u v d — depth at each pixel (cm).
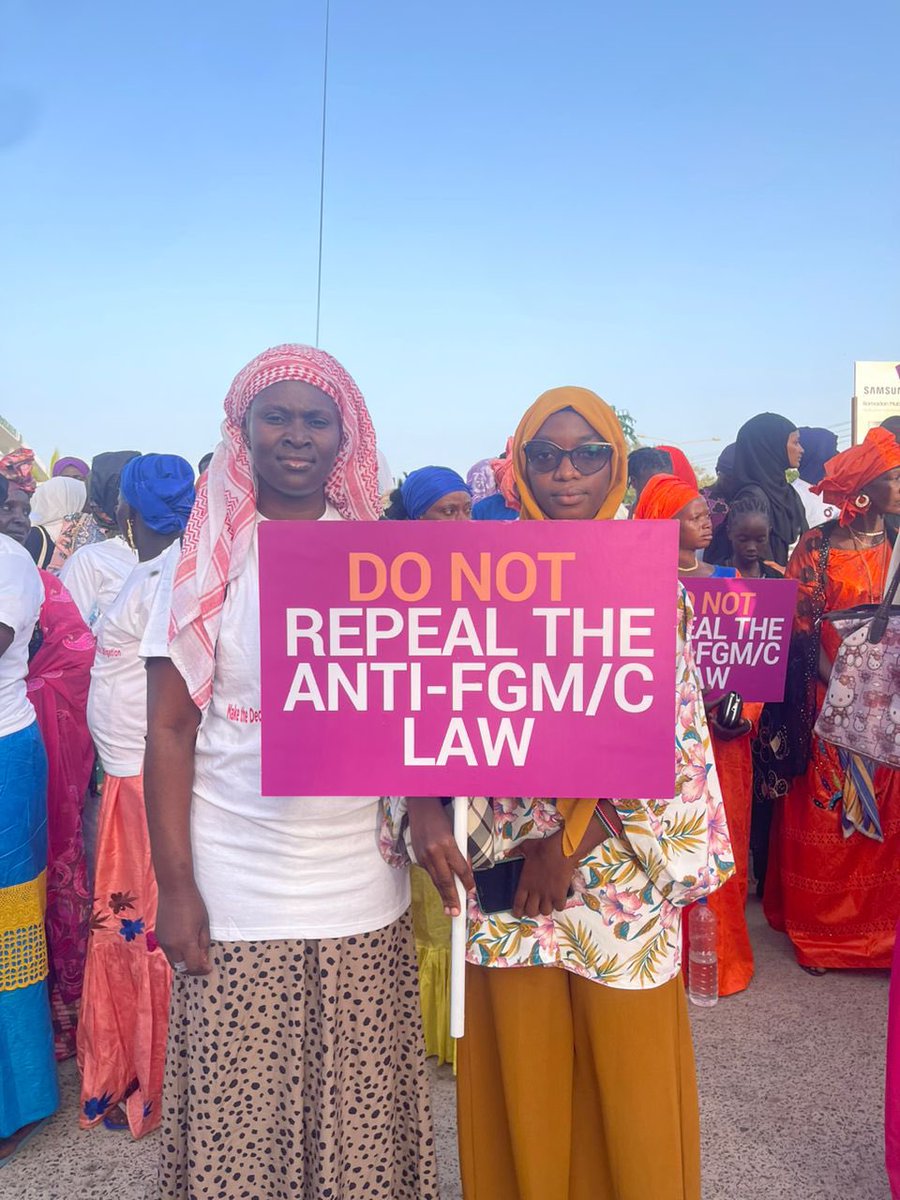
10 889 255
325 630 160
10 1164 254
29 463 404
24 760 258
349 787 162
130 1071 272
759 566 439
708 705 338
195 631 174
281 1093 184
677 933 187
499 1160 197
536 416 198
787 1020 332
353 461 189
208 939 179
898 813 362
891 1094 226
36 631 314
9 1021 256
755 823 454
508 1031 187
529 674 160
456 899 173
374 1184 190
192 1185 183
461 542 158
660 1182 182
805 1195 240
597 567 158
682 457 464
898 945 224
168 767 177
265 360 178
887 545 370
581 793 161
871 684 283
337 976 180
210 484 182
